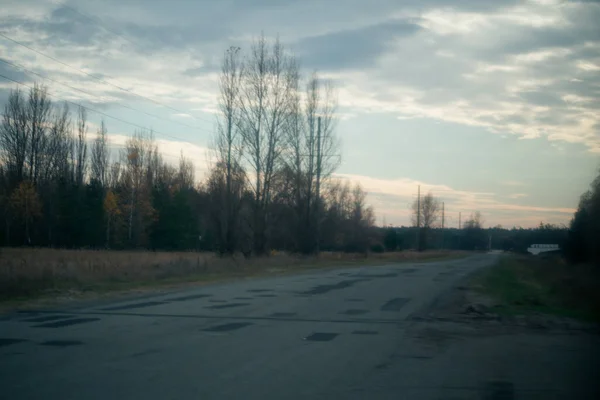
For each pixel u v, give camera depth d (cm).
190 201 7012
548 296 2175
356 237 7325
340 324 1429
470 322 1496
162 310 1667
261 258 4162
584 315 1616
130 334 1231
